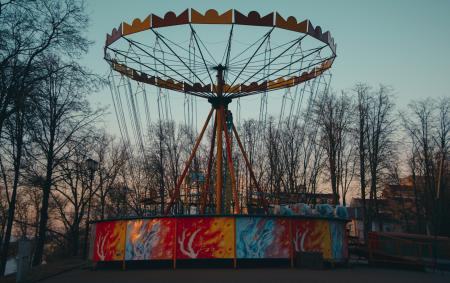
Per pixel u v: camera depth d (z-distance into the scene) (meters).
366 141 40.59
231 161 21.84
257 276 14.82
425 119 45.25
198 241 17.59
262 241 17.83
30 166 26.59
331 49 21.11
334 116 40.78
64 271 18.17
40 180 28.39
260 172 45.41
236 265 17.83
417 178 54.47
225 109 22.89
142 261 18.92
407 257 22.48
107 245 18.84
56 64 21.50
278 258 17.83
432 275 18.80
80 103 28.67
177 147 46.78
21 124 20.45
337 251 19.75
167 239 17.75
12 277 16.69
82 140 29.50
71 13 21.55
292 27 18.86
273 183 42.41
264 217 18.12
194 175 29.95
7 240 26.39
